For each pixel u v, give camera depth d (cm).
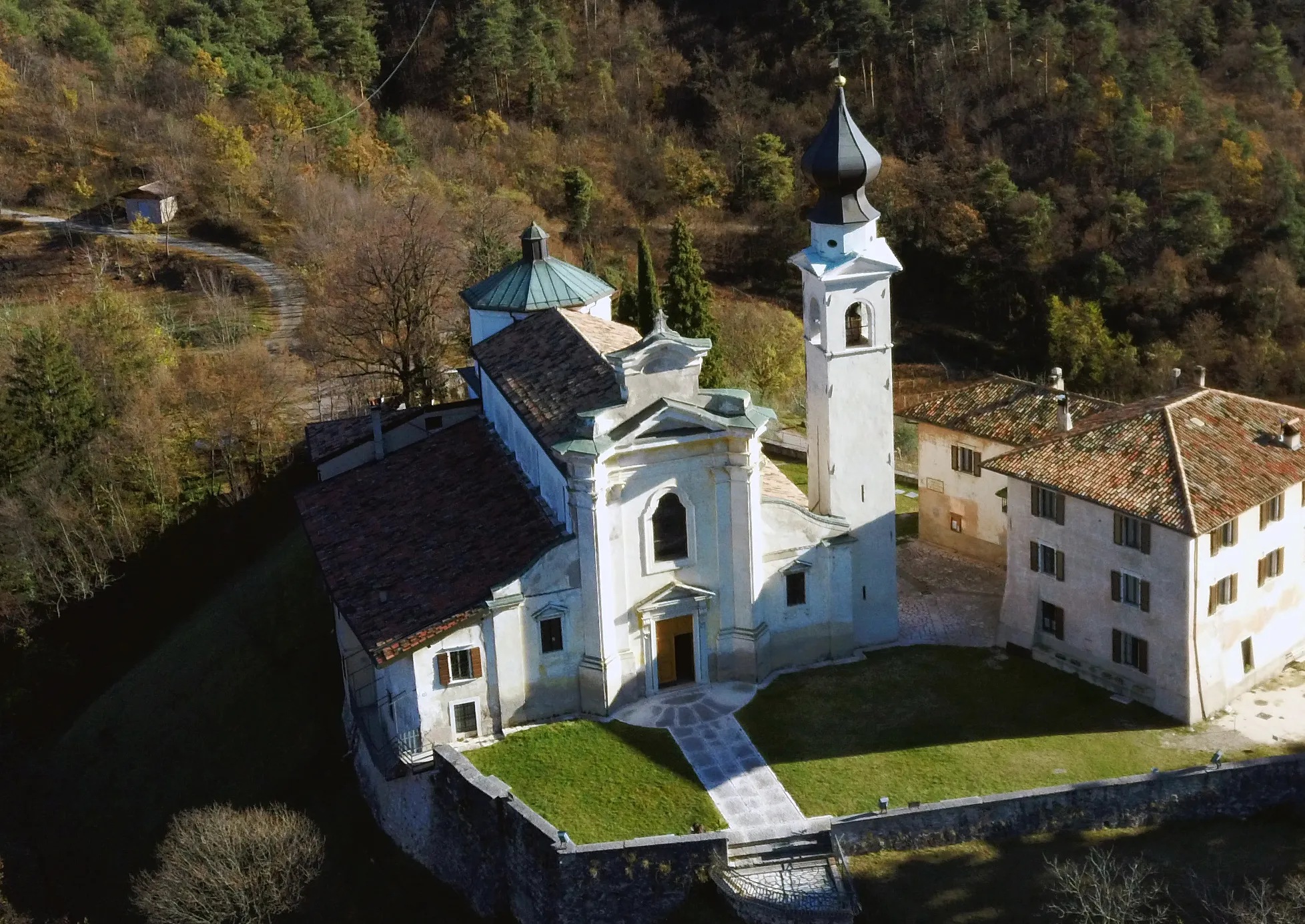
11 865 5728
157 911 4653
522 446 5700
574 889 4394
